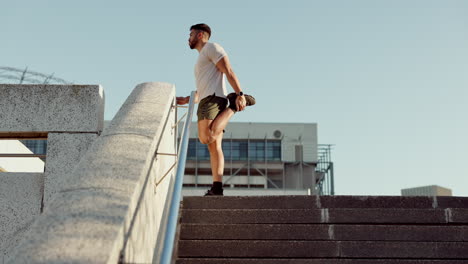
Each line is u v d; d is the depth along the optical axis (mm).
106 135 3379
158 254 3535
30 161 8711
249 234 4121
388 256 3953
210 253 3928
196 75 5047
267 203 4488
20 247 2137
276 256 3939
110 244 2119
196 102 5195
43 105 5070
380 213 4309
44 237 2184
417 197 4574
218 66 4832
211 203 4461
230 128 43219
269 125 43531
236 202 4469
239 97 4809
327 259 3840
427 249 3969
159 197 3658
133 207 2531
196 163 41000
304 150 43219
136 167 2854
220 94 4949
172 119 4895
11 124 5027
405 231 4121
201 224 4129
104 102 5348
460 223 4293
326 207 4508
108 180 2676
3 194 4898
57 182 4898
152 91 4477
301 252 3951
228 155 42719
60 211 2383
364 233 4117
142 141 3248
